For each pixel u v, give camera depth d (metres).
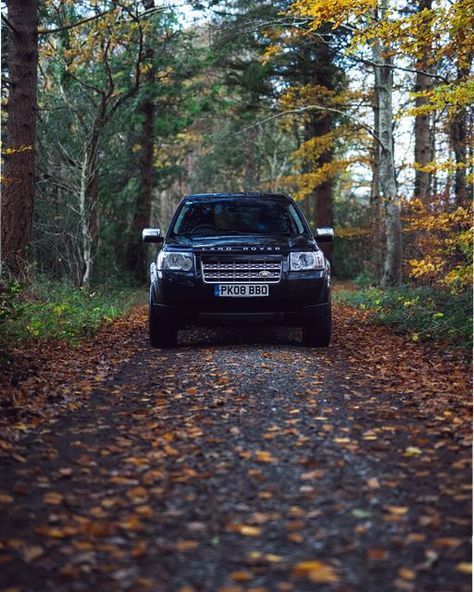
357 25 12.14
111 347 9.50
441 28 11.13
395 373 7.47
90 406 6.14
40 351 8.65
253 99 27.86
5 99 20.48
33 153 14.87
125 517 3.65
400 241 18.09
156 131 26.03
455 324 9.95
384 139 18.05
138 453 4.77
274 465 4.47
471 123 15.20
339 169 24.36
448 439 4.97
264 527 3.50
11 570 3.04
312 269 9.09
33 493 3.99
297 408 5.96
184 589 2.88
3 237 14.64
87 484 4.16
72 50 19.41
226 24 23.39
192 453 4.74
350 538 3.36
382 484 4.09
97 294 16.72
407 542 3.30
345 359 8.42
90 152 18.47
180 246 9.24
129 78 21.98
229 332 11.05
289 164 41.53
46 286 14.75
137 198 25.58
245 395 6.45
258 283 8.96
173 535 3.41
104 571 3.04
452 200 15.40
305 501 3.85
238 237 9.52
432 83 18.86
